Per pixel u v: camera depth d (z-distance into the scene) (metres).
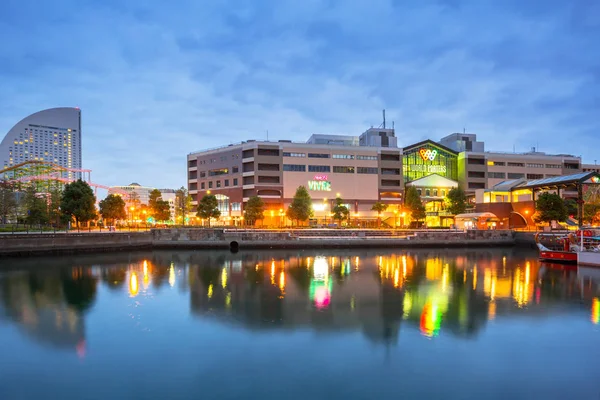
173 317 25.28
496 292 33.25
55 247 58.94
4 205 84.62
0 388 15.90
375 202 126.56
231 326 23.41
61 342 20.80
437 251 70.44
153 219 112.94
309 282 37.50
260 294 32.09
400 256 61.72
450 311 27.02
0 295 31.69
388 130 141.88
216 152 128.88
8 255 54.66
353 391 15.63
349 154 125.75
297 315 25.80
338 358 18.77
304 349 19.84
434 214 121.88
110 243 64.69
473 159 138.12
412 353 19.36
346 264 51.28
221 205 125.50
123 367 17.75
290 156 121.19
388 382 16.39
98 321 24.39
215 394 15.40
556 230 76.25
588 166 152.62
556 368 17.81
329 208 122.06
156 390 15.72
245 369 17.55
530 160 142.12
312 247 72.62
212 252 66.69
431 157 138.50
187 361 18.39
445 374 17.16
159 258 57.66
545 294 32.56
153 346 20.20
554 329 23.19
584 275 42.34
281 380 16.53
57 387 15.98
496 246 77.69
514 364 18.19
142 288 34.47
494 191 104.31
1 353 19.38
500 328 23.30
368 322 24.28
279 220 117.06
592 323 24.42
